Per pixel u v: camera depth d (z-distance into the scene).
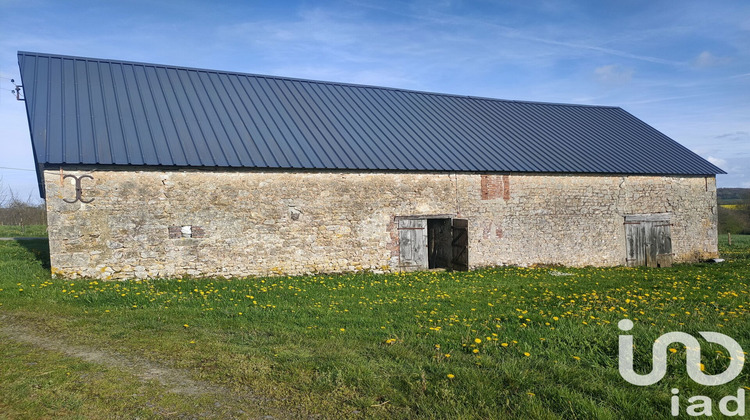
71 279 10.93
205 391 4.56
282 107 15.66
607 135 20.48
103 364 5.20
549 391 4.49
